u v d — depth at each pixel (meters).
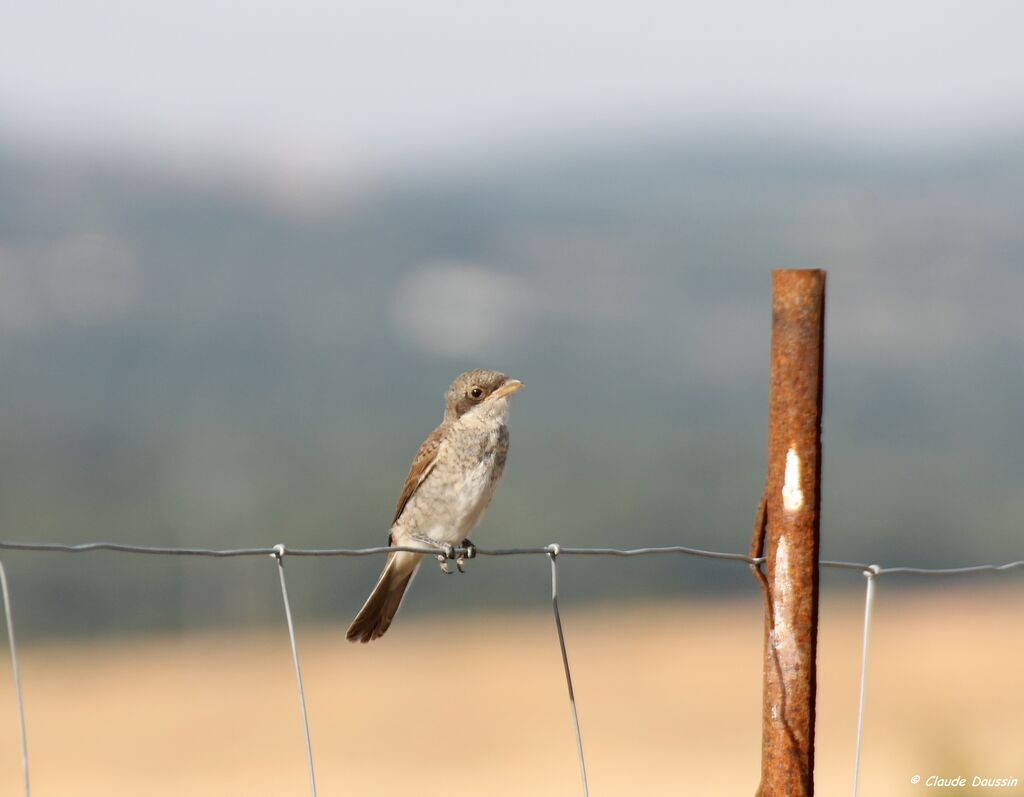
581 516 65.31
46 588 56.88
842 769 22.14
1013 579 64.75
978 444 79.19
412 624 60.31
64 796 26.84
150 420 92.44
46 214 166.62
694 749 29.39
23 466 76.12
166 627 58.09
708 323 126.88
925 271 120.44
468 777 26.66
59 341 120.31
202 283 150.25
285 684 46.06
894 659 42.50
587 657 50.00
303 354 127.25
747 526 67.38
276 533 64.38
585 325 128.62
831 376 96.31
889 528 65.94
